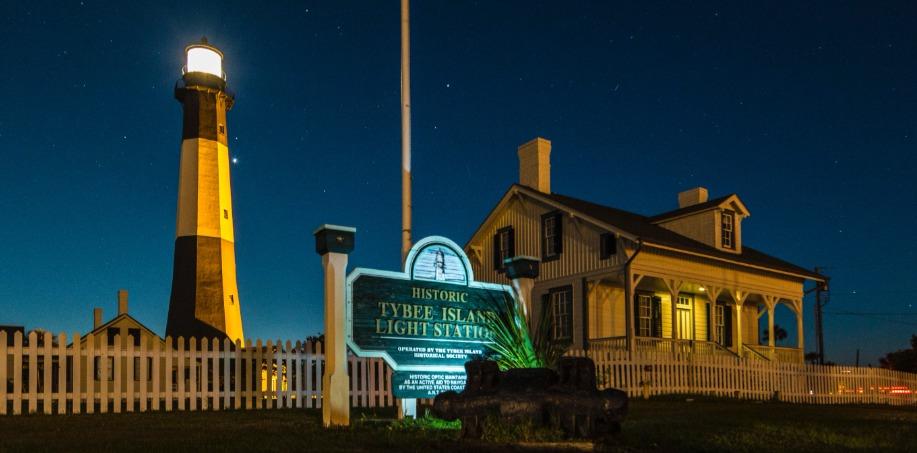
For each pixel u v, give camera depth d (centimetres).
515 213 2981
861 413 1378
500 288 1143
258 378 1458
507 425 758
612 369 1923
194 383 1386
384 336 1016
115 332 3070
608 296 2714
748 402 1848
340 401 952
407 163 1241
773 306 3014
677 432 866
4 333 1212
